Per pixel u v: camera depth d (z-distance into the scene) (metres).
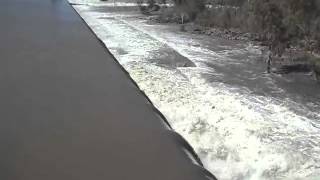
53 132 14.86
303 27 22.38
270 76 21.69
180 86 19.72
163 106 17.56
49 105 17.00
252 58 24.98
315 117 16.67
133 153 13.86
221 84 20.16
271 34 22.47
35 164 12.89
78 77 20.31
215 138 14.74
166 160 13.53
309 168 12.85
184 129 15.54
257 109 17.11
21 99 17.38
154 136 15.04
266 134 14.83
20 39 26.03
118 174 12.65
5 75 19.81
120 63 23.00
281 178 12.45
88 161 13.23
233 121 15.83
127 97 18.36
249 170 12.95
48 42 25.97
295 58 24.47
